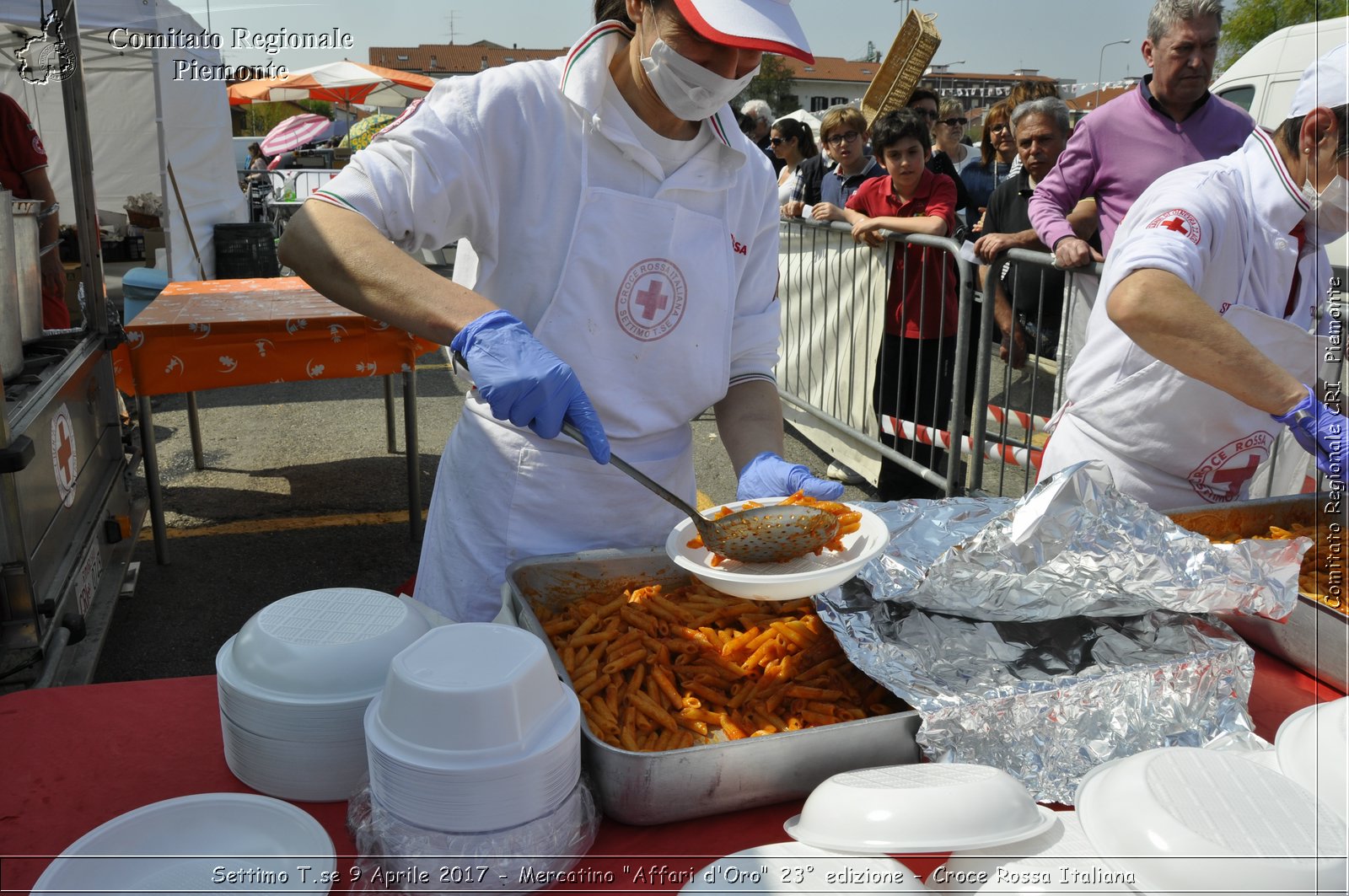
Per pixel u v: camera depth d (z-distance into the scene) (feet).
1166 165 11.16
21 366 8.36
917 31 16.22
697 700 4.10
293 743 3.54
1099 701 3.85
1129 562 4.23
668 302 5.18
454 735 3.01
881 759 3.68
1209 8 10.46
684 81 4.58
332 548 13.91
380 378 23.72
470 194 4.92
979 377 12.66
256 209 40.01
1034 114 14.48
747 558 4.54
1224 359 5.49
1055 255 11.02
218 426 19.75
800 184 19.54
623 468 4.58
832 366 16.87
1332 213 5.84
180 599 12.28
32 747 3.97
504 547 5.46
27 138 11.67
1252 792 2.97
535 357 4.34
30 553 7.34
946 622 4.45
